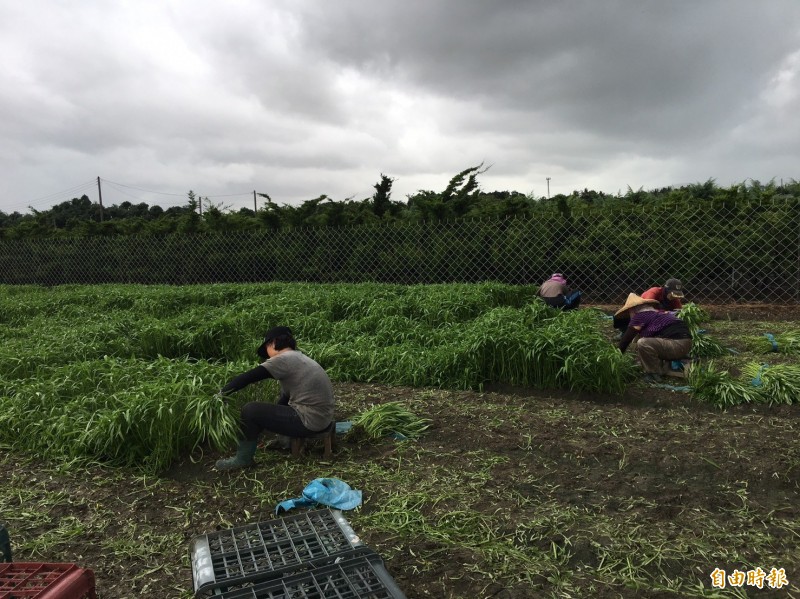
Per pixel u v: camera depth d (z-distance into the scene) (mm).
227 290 11922
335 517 2766
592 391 5809
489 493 3701
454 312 8664
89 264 17625
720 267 11047
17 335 8828
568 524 3299
